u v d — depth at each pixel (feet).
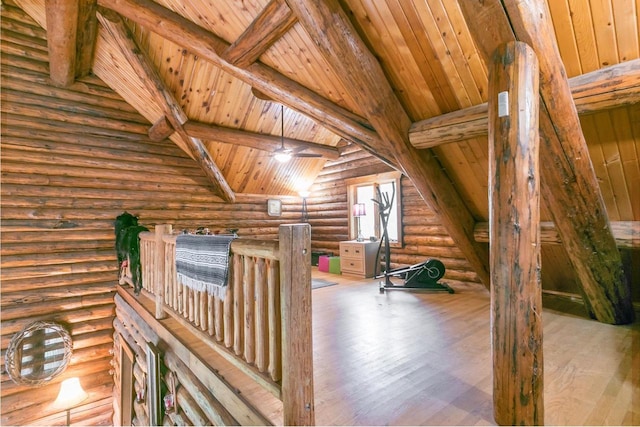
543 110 6.36
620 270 9.13
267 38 8.86
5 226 14.39
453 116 8.14
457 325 10.14
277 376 5.41
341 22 7.26
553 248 10.52
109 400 16.43
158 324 10.44
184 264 8.74
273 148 18.72
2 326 14.14
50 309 15.28
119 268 16.57
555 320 10.33
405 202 18.19
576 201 7.80
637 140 6.92
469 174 10.09
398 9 6.82
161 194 19.07
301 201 25.80
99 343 16.38
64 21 11.44
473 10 5.44
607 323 10.03
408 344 8.66
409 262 17.97
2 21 14.61
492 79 5.34
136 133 18.33
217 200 21.44
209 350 8.38
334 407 5.78
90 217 16.56
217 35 10.44
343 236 22.56
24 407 14.40
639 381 6.44
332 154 21.38
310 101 10.32
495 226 5.24
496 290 5.24
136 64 13.23
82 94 16.67
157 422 9.62
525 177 5.07
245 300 6.23
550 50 5.58
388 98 8.52
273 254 5.26
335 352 8.18
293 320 4.95
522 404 5.01
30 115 15.28
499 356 5.21
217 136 16.60
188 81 14.29
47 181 15.44
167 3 10.13
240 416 6.07
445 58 7.30
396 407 5.76
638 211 8.38
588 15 5.57
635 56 5.82
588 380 6.52
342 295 14.29
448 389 6.35
